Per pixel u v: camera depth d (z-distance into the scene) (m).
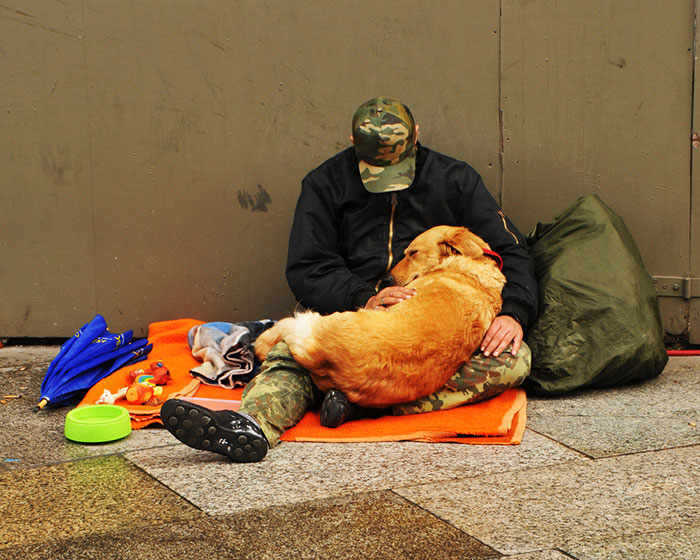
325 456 3.03
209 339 4.18
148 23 4.65
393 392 3.25
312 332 3.20
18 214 4.83
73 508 2.55
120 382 3.83
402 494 2.64
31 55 4.69
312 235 3.94
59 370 3.83
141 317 4.90
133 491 2.69
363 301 3.65
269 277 4.84
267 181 4.77
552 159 4.66
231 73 4.68
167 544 2.28
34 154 4.77
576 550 2.22
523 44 4.59
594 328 3.84
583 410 3.62
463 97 4.66
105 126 4.74
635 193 4.62
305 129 4.71
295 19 4.63
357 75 4.67
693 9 4.43
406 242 3.99
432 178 3.99
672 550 2.22
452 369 3.39
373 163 3.82
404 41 4.63
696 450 3.04
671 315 4.68
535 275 4.14
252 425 2.94
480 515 2.47
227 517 2.46
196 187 4.78
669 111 4.53
